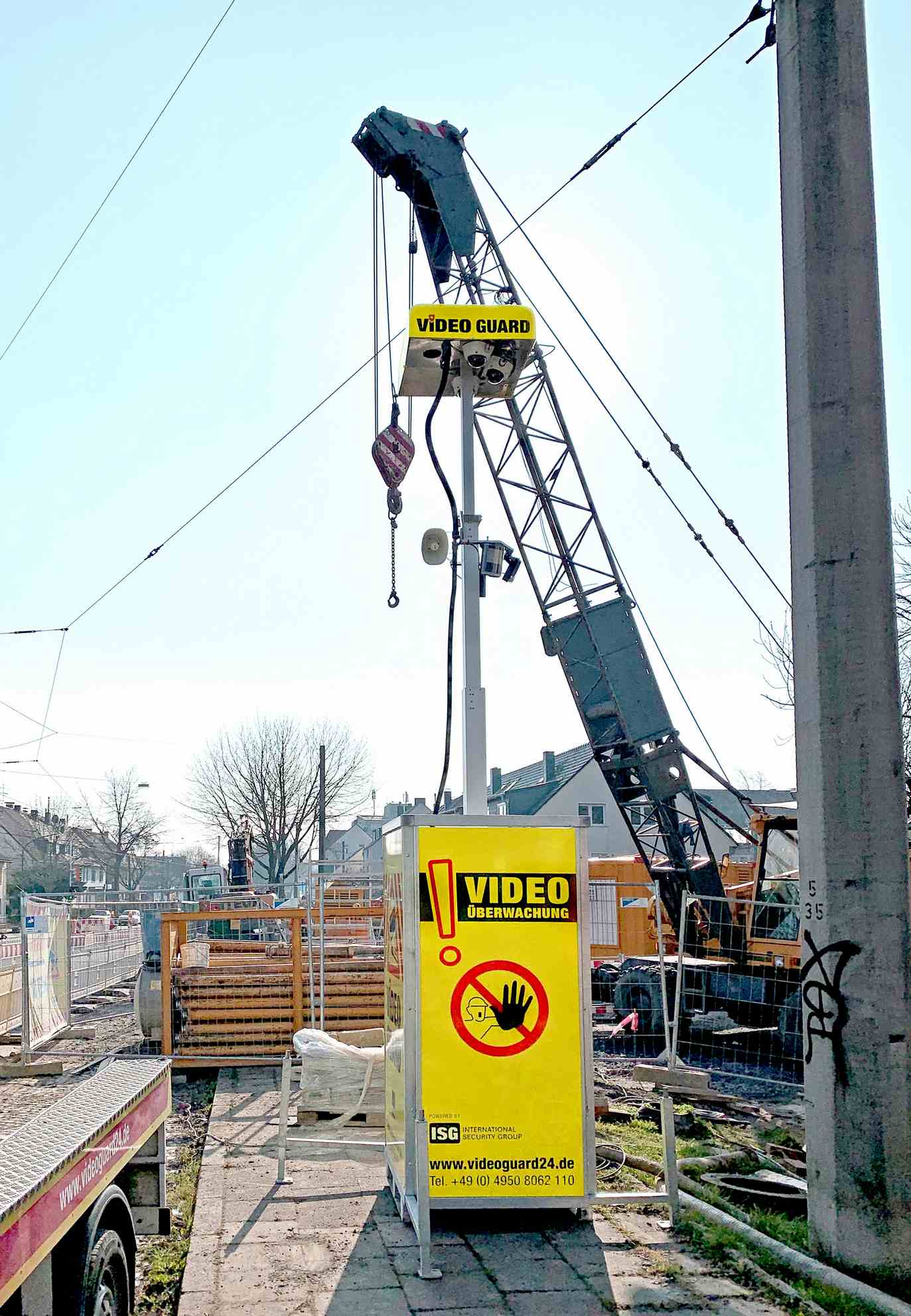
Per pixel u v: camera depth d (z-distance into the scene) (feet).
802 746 21.94
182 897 68.74
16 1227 10.75
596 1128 30.55
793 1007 41.83
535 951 21.88
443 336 28.19
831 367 22.13
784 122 23.20
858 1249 19.70
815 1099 20.70
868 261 22.30
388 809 297.94
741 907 54.34
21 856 285.64
